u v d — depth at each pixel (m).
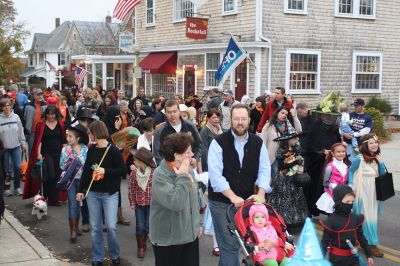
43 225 9.05
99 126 6.89
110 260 7.27
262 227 5.04
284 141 8.41
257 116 13.61
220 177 5.54
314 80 21.70
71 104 18.88
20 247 7.57
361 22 22.62
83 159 8.14
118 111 11.91
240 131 5.55
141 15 28.66
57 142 10.16
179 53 25.22
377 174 7.41
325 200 8.15
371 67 23.25
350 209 5.80
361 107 11.37
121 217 9.09
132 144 9.79
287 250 5.01
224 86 22.03
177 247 5.13
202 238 8.34
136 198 7.31
